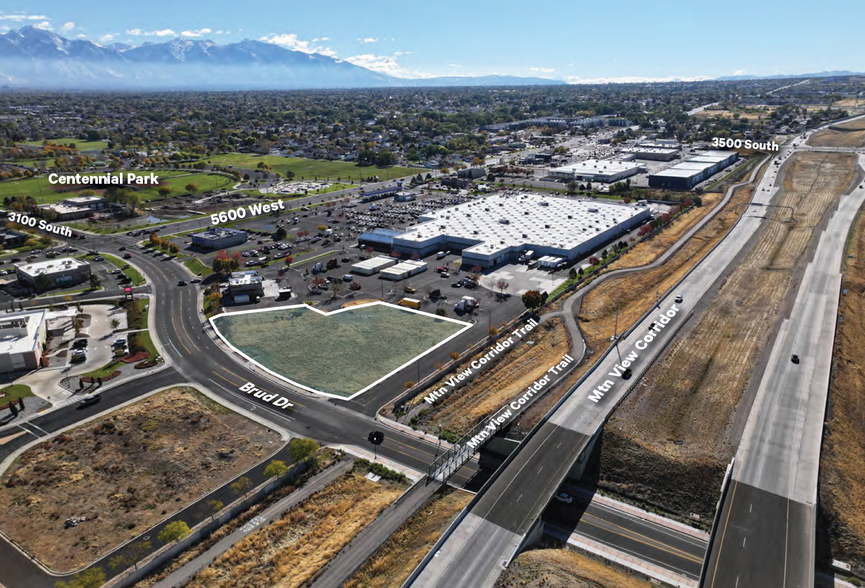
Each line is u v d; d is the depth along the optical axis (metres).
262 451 93.94
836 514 76.75
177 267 185.00
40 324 129.38
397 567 69.19
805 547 68.25
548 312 145.88
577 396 101.75
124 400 108.12
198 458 92.25
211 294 154.88
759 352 118.44
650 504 82.94
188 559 72.12
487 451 93.94
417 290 162.38
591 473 88.38
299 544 74.06
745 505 75.00
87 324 142.38
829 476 83.12
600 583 66.81
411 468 89.44
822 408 97.44
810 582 63.34
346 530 75.81
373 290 163.00
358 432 98.62
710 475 83.62
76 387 112.69
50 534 77.12
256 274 170.12
